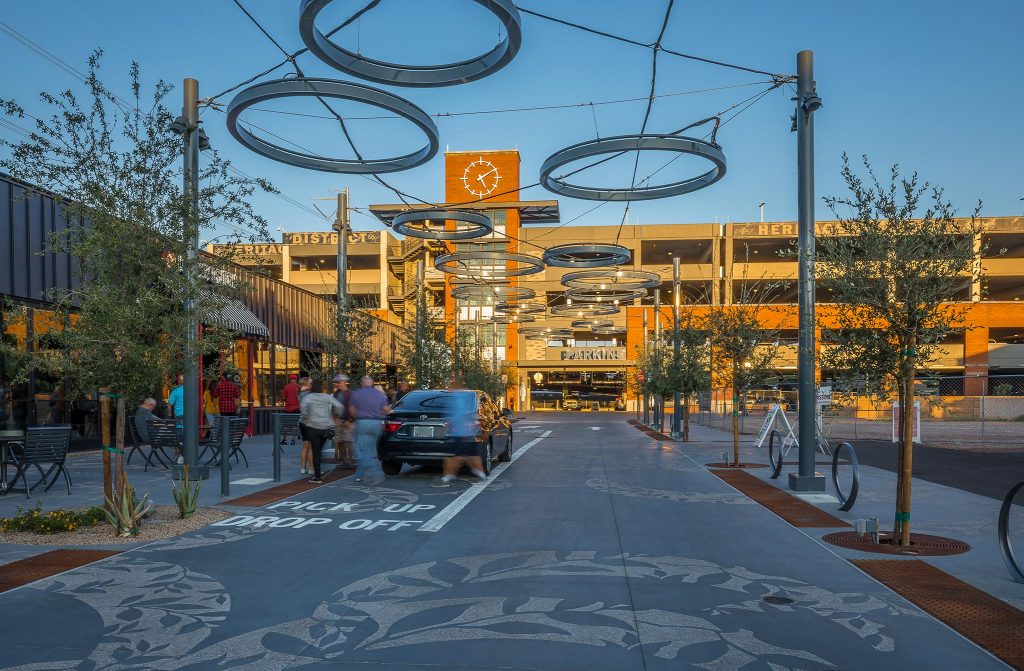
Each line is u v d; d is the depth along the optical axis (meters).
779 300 68.19
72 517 8.73
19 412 16.05
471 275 41.94
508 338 64.56
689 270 63.59
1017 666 4.48
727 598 5.91
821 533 8.55
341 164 17.52
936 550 7.61
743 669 4.46
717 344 16.84
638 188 19.86
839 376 8.57
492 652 4.73
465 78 13.48
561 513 9.94
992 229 56.59
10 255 15.47
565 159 16.64
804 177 11.98
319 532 8.58
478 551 7.59
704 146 16.30
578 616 5.45
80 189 8.87
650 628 5.18
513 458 18.03
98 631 5.12
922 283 7.96
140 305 8.69
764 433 21.56
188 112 12.77
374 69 13.35
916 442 21.92
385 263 64.12
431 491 12.07
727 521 9.34
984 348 57.19
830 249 8.38
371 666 4.50
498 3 10.88
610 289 43.50
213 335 9.59
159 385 9.05
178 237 9.28
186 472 9.49
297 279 65.38
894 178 8.05
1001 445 22.34
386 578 6.52
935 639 4.96
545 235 65.00
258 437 24.70
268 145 16.56
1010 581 6.38
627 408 64.69
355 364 19.33
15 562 7.06
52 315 9.13
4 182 15.35
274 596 5.97
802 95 11.98
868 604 5.74
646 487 12.59
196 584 6.32
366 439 13.22
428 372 28.44
